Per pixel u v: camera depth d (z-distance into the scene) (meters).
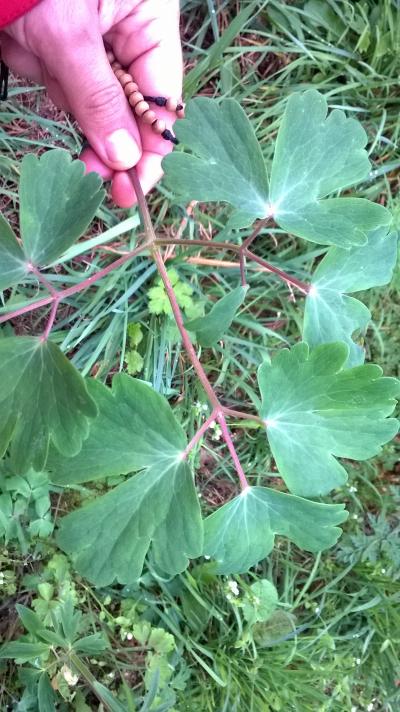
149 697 0.30
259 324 0.37
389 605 0.38
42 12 0.25
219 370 0.37
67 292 0.21
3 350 0.20
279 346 0.39
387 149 0.39
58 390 0.19
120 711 0.30
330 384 0.22
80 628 0.34
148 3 0.28
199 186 0.22
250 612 0.35
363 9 0.38
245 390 0.37
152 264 0.35
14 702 0.33
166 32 0.30
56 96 0.31
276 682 0.36
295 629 0.37
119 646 0.35
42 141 0.35
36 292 0.35
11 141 0.35
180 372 0.37
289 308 0.38
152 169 0.30
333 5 0.37
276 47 0.37
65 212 0.21
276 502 0.23
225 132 0.22
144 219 0.24
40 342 0.20
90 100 0.26
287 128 0.22
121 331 0.35
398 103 0.39
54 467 0.21
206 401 0.37
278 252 0.38
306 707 0.35
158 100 0.29
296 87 0.38
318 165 0.23
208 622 0.37
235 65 0.38
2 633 0.34
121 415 0.21
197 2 0.36
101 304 0.35
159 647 0.34
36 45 0.27
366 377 0.22
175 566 0.21
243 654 0.36
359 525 0.40
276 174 0.23
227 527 0.23
